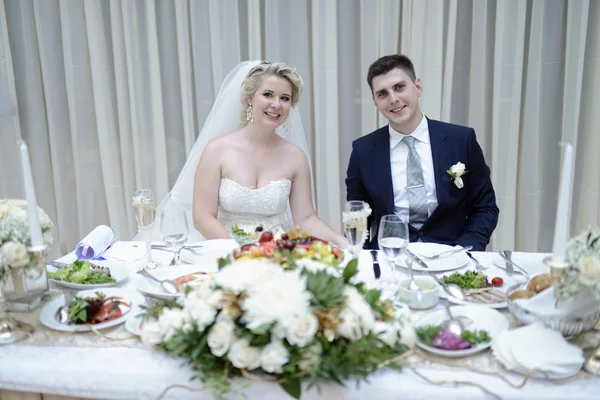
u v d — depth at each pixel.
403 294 1.32
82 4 3.29
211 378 0.99
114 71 3.39
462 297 1.36
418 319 1.25
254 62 2.59
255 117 2.38
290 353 0.97
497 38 3.03
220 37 3.20
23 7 3.35
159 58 3.34
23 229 1.34
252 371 1.03
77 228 3.69
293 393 0.96
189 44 3.29
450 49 3.09
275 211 2.40
